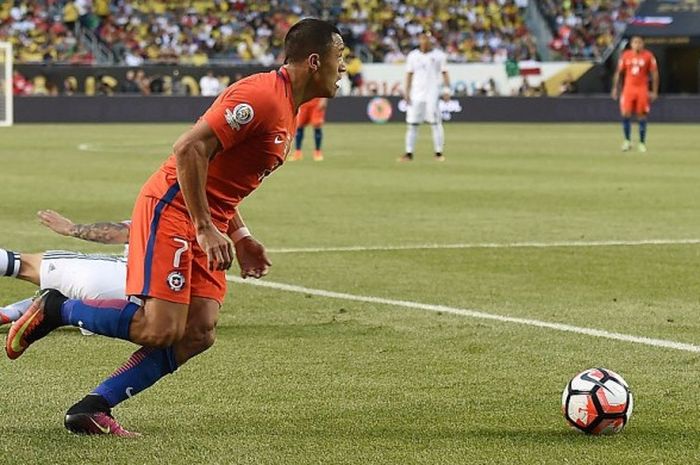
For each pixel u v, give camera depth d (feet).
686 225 139.54
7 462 48.01
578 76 451.12
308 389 61.93
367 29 483.10
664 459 48.88
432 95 249.96
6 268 52.37
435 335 76.43
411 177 207.51
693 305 87.86
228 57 466.29
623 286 96.27
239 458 48.80
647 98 280.31
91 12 463.01
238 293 92.12
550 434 52.95
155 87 426.10
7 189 180.14
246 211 153.07
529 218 146.30
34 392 60.85
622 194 177.99
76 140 316.40
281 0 484.74
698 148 292.40
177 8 474.49
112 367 66.64
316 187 188.14
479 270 104.68
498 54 478.59
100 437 51.70
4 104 401.29
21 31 452.76
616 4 489.26
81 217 143.95
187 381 63.57
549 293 92.94
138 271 50.01
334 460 48.60
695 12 463.01
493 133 366.02
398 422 55.11
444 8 490.08
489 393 61.16
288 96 51.01
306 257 112.27
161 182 50.55
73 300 51.34
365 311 84.89
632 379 64.44
